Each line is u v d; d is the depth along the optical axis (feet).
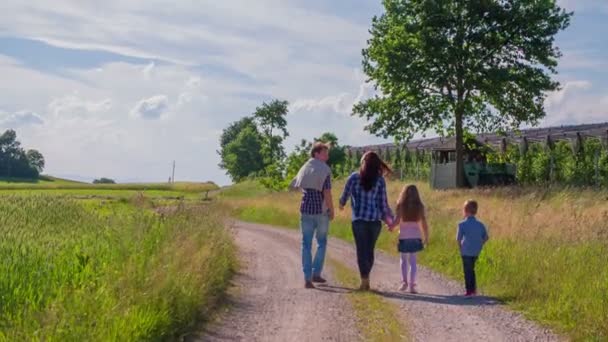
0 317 23.57
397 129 155.84
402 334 27.66
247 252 55.01
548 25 149.28
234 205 122.42
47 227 40.96
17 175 590.96
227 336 26.81
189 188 324.39
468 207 38.01
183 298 28.09
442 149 161.58
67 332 21.40
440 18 147.33
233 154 437.99
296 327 28.53
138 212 46.83
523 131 198.29
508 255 43.09
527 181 148.56
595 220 54.19
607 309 29.09
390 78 150.51
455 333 28.14
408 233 38.27
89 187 319.06
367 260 37.91
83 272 29.27
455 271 46.19
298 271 44.98
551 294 33.71
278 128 445.37
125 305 24.99
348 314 31.17
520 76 148.66
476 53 148.77
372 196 38.19
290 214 102.83
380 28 157.79
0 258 28.60
